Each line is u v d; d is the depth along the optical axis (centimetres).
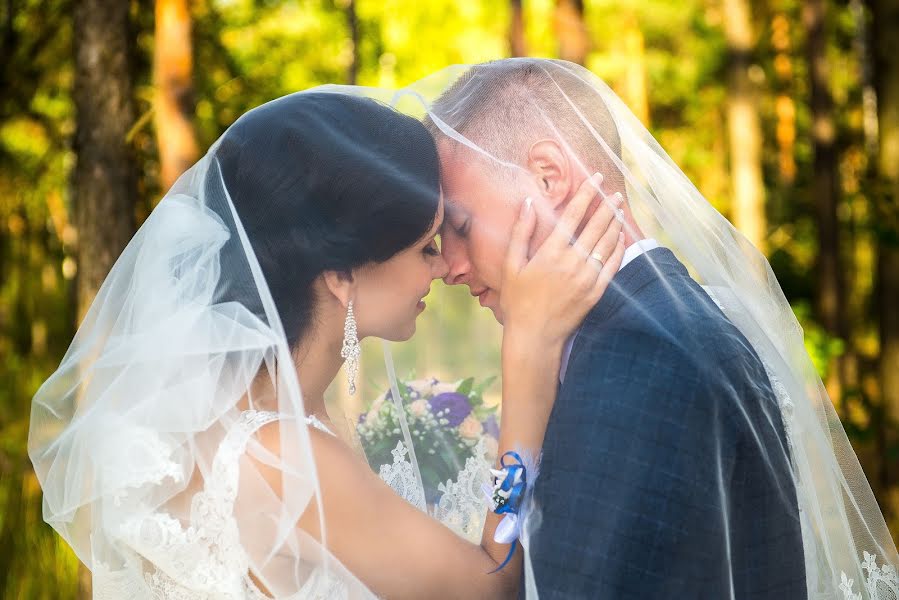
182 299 185
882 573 194
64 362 202
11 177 688
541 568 169
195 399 178
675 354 169
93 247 429
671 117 1549
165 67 428
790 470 175
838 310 947
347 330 195
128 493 179
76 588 457
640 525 163
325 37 969
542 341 187
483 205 196
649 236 193
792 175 1312
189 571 177
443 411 230
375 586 183
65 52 661
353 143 190
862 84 949
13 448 484
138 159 459
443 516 234
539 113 193
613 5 1207
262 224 191
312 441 183
